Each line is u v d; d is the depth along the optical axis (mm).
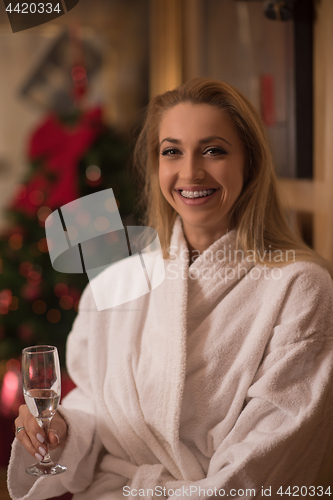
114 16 3012
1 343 2025
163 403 916
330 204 1274
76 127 2189
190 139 939
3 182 3170
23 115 3117
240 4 1736
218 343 922
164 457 916
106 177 2092
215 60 2043
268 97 1576
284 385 867
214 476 825
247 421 863
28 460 927
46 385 795
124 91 3059
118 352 1004
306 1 1350
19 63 3061
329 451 896
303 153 1405
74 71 3039
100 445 996
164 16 2611
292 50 1408
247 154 1001
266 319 910
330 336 909
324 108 1308
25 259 2021
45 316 2066
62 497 1225
